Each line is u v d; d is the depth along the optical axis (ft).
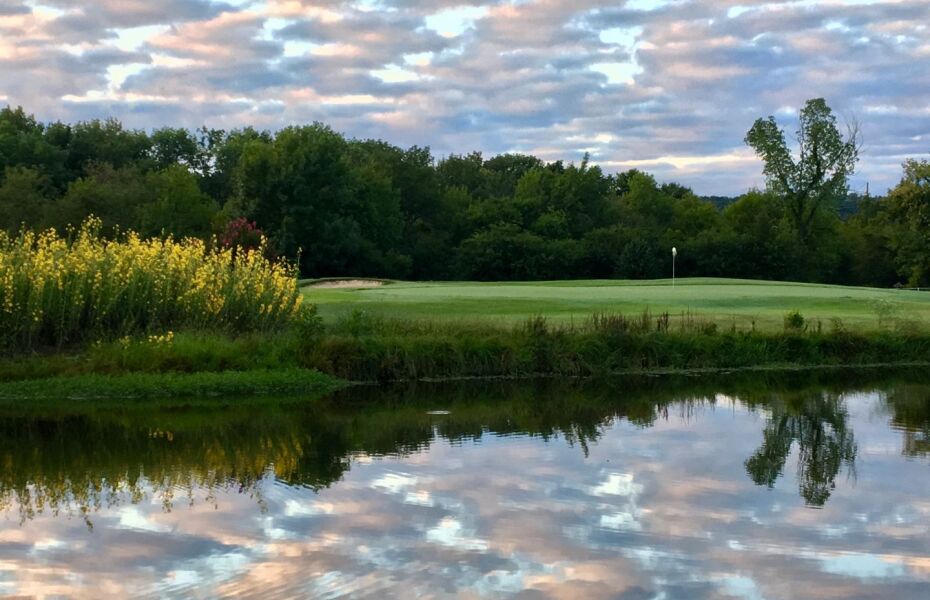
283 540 25.71
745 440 41.04
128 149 302.45
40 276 59.47
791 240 255.70
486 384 60.39
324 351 61.21
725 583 22.70
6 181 203.62
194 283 66.80
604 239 260.83
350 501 29.89
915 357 73.87
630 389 58.44
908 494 31.50
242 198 235.40
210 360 58.59
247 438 41.11
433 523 27.37
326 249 233.14
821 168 263.49
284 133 243.60
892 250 266.57
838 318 84.12
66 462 36.04
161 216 178.29
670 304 100.78
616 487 31.91
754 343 71.10
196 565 23.63
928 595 22.11
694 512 28.84
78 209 178.50
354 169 258.16
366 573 23.03
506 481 32.68
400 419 46.50
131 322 62.69
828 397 55.16
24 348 60.03
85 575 22.94
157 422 45.21
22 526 27.20
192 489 31.60
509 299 102.32
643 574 23.25
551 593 21.77
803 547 25.59
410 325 69.82
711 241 255.50
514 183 379.76
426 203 290.15
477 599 21.34
